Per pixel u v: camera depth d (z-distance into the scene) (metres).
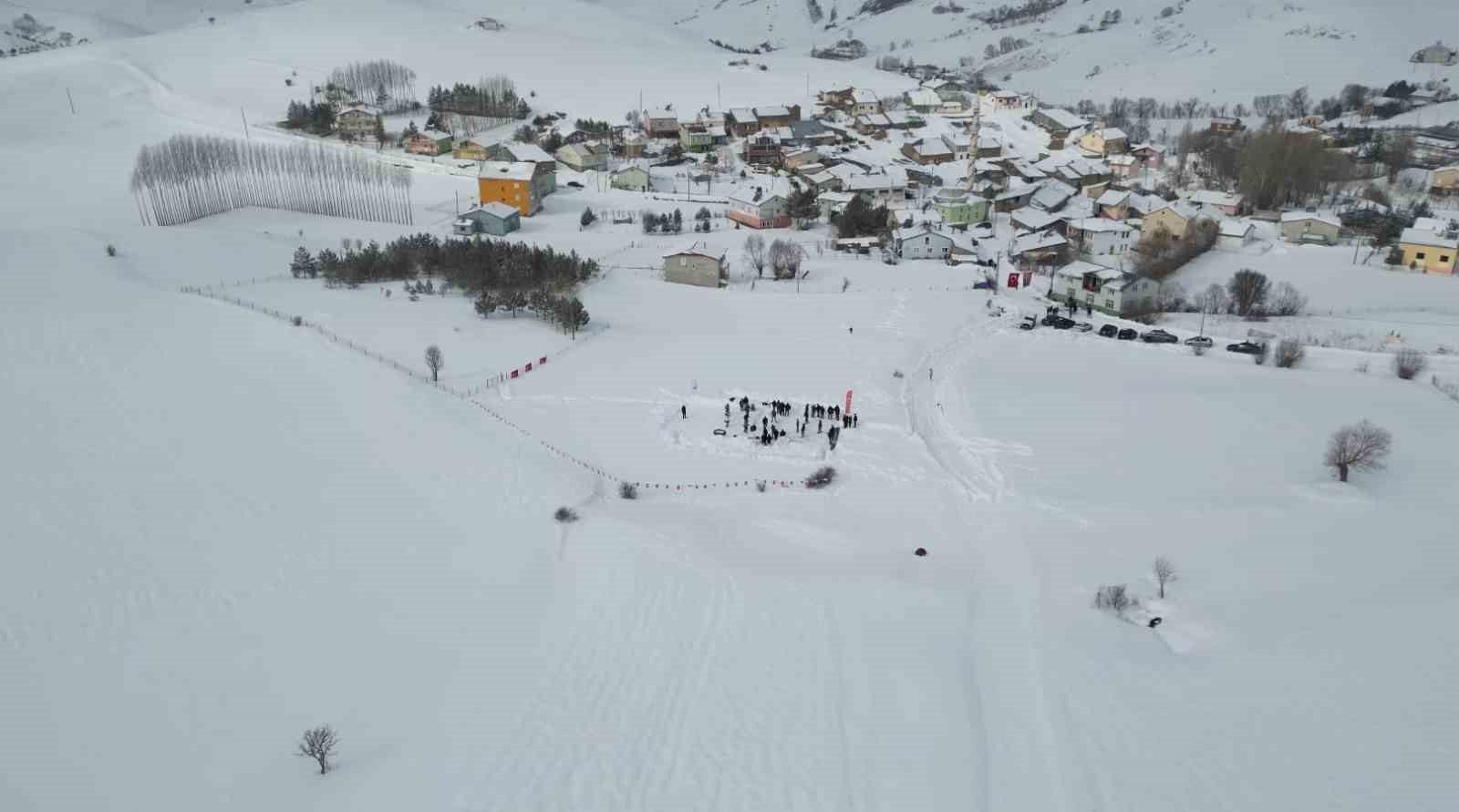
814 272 107.88
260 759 29.34
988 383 68.62
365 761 29.30
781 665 34.31
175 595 37.16
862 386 67.56
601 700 32.41
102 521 41.12
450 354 71.00
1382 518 46.81
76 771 28.03
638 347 75.44
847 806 27.11
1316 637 35.34
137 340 61.84
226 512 43.53
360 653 35.38
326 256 92.81
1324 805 26.14
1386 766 27.38
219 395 55.75
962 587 42.25
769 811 26.92
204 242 102.19
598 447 57.72
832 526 48.84
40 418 49.22
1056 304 91.25
